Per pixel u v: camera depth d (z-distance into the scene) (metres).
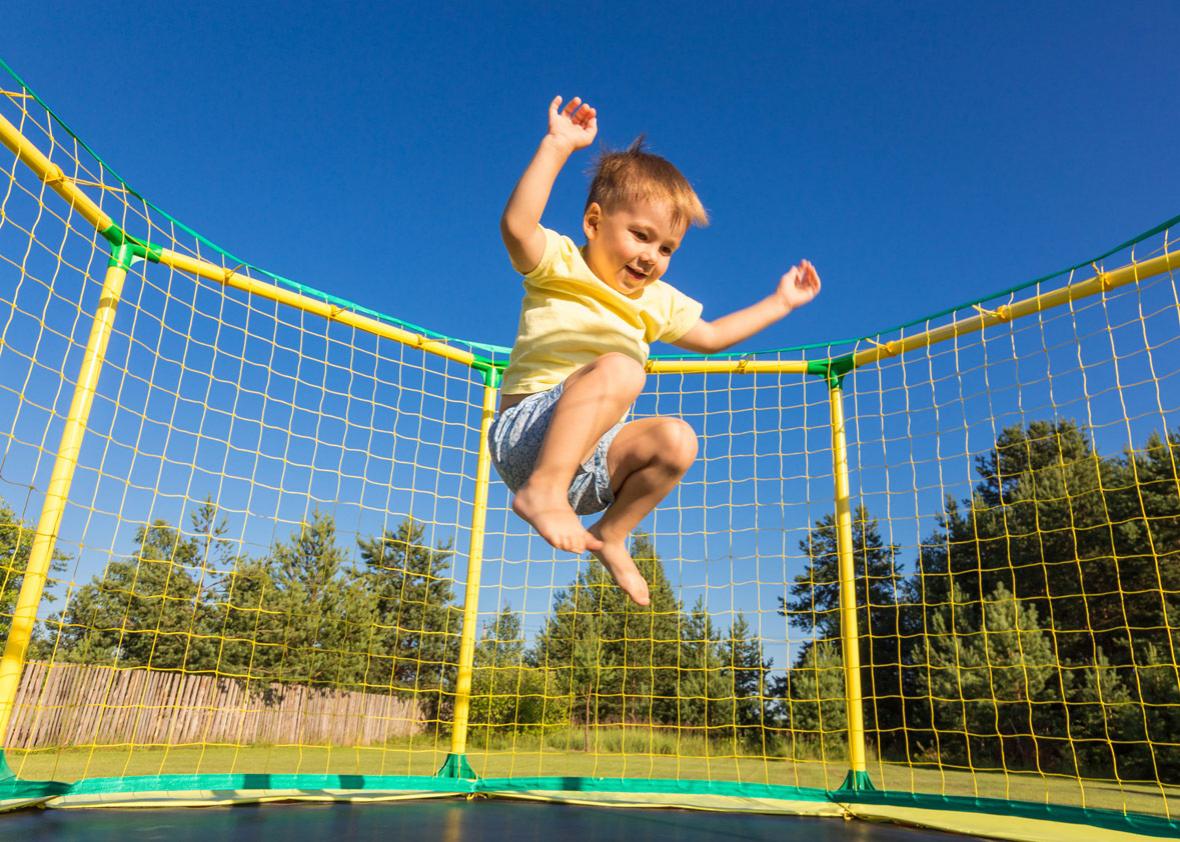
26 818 2.72
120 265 3.57
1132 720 10.69
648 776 6.32
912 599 13.29
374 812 3.18
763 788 4.02
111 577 9.58
